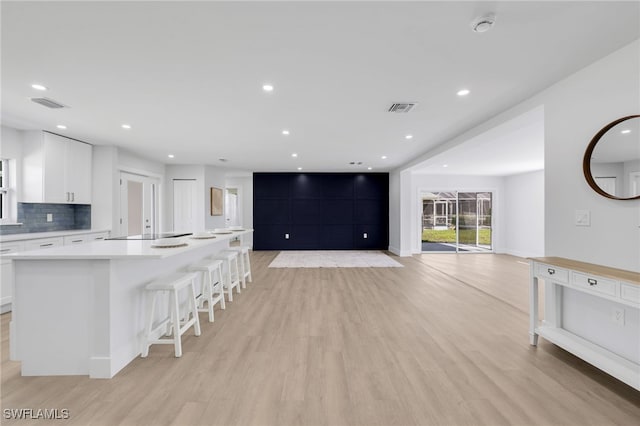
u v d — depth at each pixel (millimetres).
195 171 7246
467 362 2299
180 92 2857
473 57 2232
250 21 1798
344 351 2479
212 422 1640
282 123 3863
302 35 1949
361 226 8680
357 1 1628
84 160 4859
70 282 2102
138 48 2090
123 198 5695
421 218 8617
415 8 1688
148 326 2395
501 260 7168
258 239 8625
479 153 5531
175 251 2252
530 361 2314
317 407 1768
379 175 8703
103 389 1941
